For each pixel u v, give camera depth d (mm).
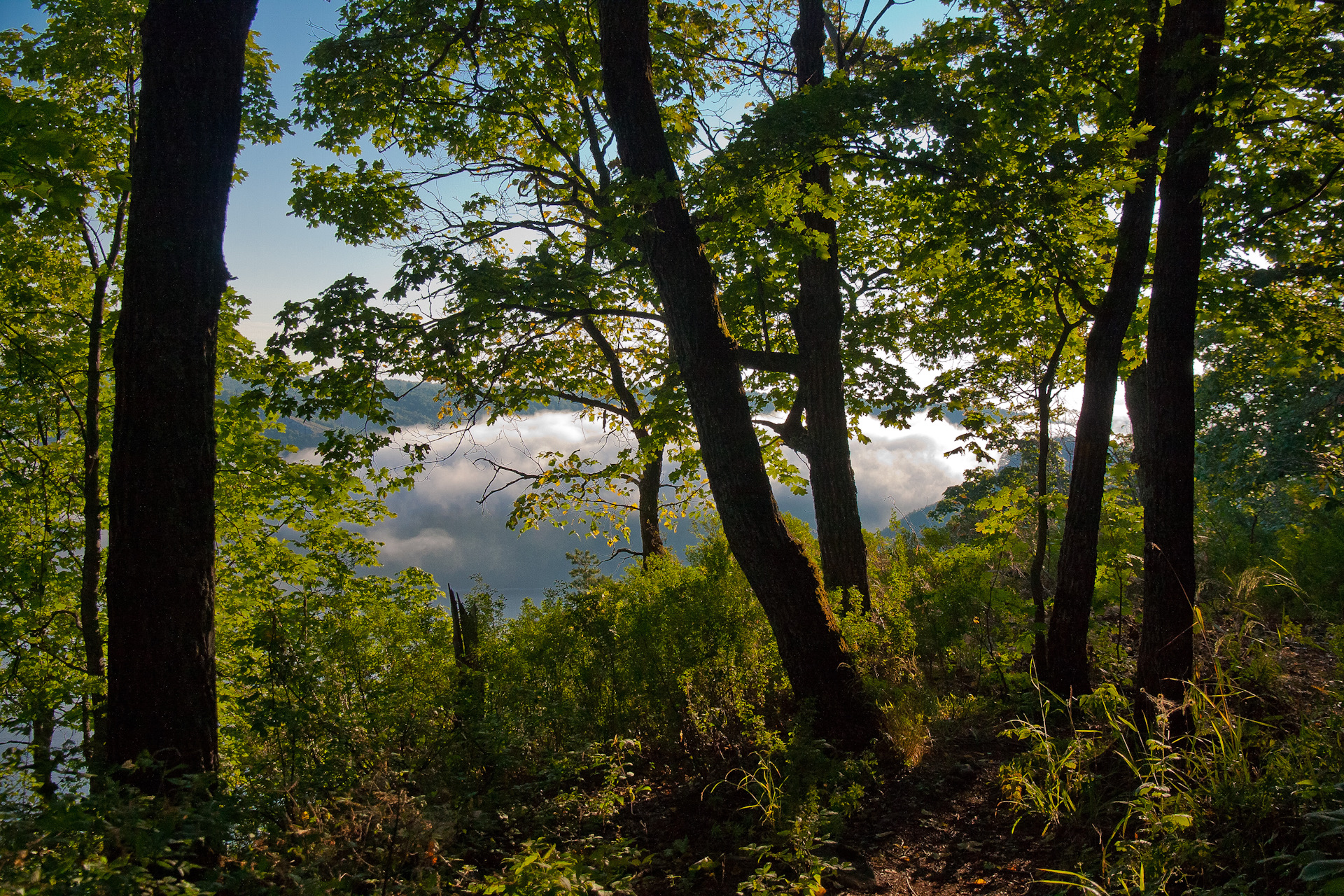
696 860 4715
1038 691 6473
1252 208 6340
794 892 3973
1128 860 3602
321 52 9773
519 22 10688
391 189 11094
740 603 7168
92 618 9242
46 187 4199
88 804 3115
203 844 3705
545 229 11797
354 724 5070
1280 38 6246
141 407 4242
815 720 6195
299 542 12102
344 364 8961
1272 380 15836
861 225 12547
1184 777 4281
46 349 9797
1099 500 7230
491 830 4797
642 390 14484
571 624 6852
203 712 4254
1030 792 4777
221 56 4621
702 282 6766
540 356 12250
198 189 4477
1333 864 2586
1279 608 9109
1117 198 8523
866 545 11719
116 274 9875
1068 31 6980
